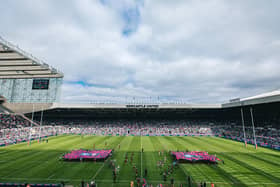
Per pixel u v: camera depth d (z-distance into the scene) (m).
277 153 39.34
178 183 22.69
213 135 73.00
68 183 22.19
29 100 83.50
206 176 25.11
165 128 81.62
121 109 83.94
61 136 67.06
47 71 71.62
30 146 45.62
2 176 24.19
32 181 22.62
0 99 82.25
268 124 67.50
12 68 67.00
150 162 31.44
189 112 93.50
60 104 77.62
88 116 98.75
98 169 27.53
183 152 37.38
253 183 22.81
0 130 58.16
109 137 65.25
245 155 37.28
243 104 60.41
